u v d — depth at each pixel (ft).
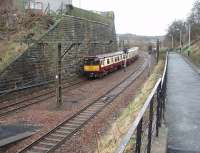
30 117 64.75
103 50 177.47
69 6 130.31
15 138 50.34
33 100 82.53
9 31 108.27
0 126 57.57
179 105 44.70
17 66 87.76
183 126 33.71
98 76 129.08
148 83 86.43
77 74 128.36
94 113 66.85
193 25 330.13
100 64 128.98
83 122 60.18
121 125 46.85
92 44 153.69
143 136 25.64
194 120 36.19
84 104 77.56
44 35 104.63
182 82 72.79
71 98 85.92
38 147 47.80
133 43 463.42
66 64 118.21
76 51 130.21
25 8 127.65
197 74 91.66
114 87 101.86
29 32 107.34
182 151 26.37
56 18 120.67
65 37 121.39
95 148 46.11
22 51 93.04
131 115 49.60
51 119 63.21
